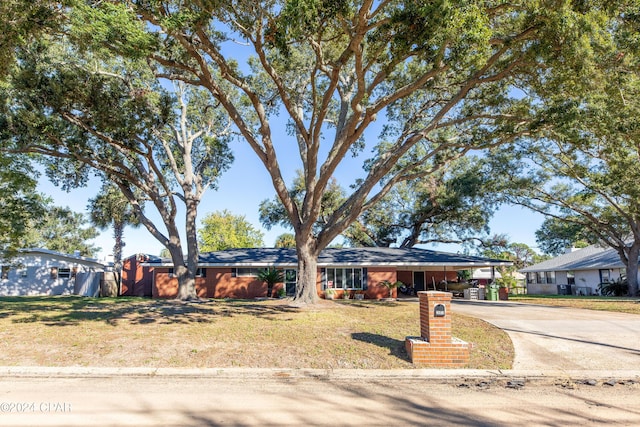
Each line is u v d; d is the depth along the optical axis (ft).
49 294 104.12
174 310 45.83
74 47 40.73
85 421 16.38
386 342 29.66
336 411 17.87
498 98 48.70
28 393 20.35
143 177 63.26
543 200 99.66
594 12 29.50
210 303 55.93
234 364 25.36
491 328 35.55
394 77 53.67
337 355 26.86
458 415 17.42
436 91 55.06
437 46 32.94
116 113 50.03
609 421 16.69
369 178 49.83
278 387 21.75
